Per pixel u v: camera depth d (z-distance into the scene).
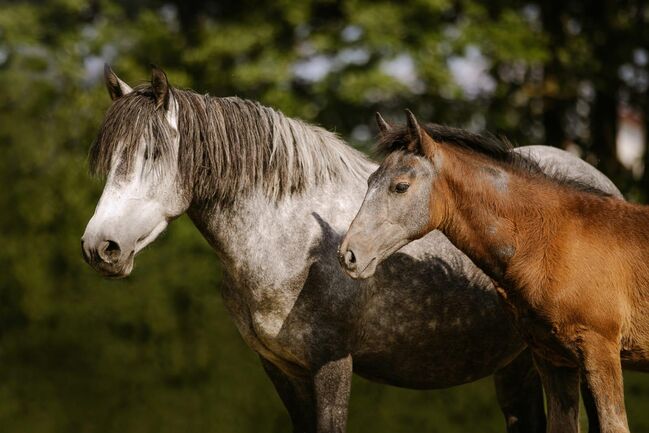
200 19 21.00
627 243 7.15
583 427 9.82
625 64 18.45
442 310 7.75
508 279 7.22
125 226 6.75
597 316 6.96
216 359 13.61
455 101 18.33
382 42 17.14
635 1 18.47
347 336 7.30
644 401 12.68
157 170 6.92
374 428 12.99
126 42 19.59
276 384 7.79
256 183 7.31
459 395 12.98
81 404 13.82
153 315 13.70
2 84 14.52
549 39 18.09
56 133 14.48
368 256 6.83
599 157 18.59
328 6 18.94
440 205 7.10
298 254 7.25
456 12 18.52
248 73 17.58
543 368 7.43
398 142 7.09
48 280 14.00
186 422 13.53
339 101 17.70
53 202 14.17
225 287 7.57
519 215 7.20
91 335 13.87
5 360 13.98
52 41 19.91
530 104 18.91
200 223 7.39
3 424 13.82
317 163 7.53
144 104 6.97
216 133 7.19
